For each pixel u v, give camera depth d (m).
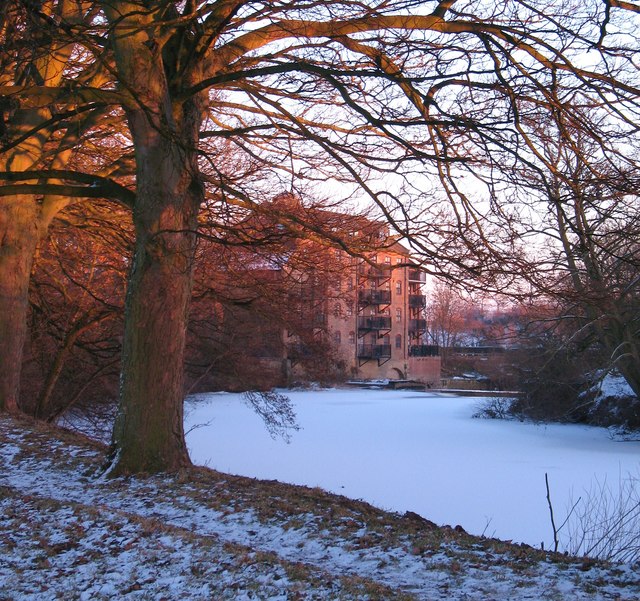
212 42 10.52
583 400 35.94
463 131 10.68
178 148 10.33
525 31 10.14
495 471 21.91
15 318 15.29
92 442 13.21
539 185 10.48
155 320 10.38
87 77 13.27
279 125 11.16
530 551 7.02
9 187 10.66
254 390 23.55
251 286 17.72
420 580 5.92
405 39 10.23
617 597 5.38
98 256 19.62
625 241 14.84
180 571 5.82
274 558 6.16
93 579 5.70
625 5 9.88
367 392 55.50
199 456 24.33
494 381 53.03
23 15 10.78
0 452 12.02
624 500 16.39
